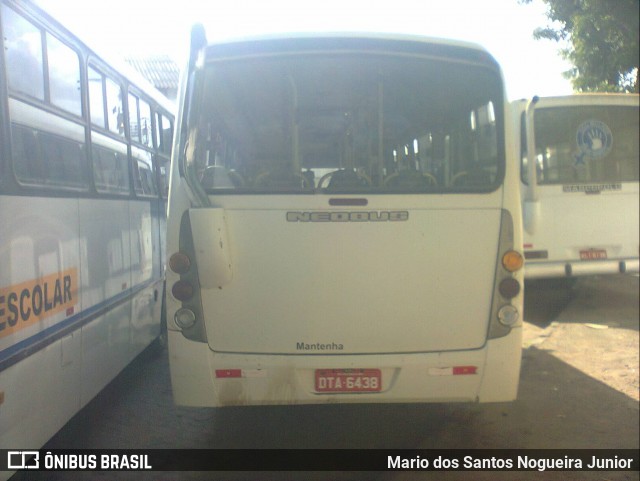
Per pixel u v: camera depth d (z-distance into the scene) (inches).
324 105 154.6
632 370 247.4
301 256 151.3
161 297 266.8
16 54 133.1
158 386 230.7
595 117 345.1
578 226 344.2
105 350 185.0
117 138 208.2
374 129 155.1
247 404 153.1
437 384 154.9
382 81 156.2
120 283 201.9
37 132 142.3
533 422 196.1
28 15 139.8
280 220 150.9
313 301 151.6
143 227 235.5
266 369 151.5
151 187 255.3
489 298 156.3
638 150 350.3
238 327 151.5
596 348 282.5
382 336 153.3
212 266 147.3
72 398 157.6
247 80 154.7
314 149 153.6
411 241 153.3
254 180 152.2
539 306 382.6
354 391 153.5
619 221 347.6
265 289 151.1
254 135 153.3
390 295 152.9
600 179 346.0
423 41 157.6
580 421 196.5
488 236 155.9
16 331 126.2
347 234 151.9
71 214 158.9
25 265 131.0
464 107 158.1
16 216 127.6
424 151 155.9
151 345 262.1
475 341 156.2
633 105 346.0
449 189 154.6
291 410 205.9
